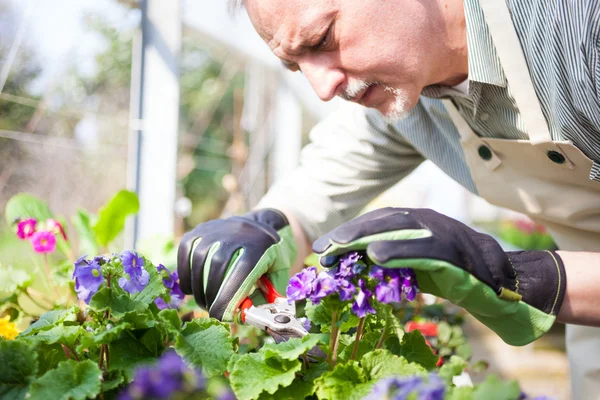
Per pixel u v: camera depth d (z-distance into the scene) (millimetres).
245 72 6875
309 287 905
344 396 869
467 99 1326
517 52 1160
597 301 975
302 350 900
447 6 1175
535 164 1333
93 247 2049
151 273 1076
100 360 978
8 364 883
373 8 1109
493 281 917
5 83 2723
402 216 910
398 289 872
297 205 1624
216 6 4422
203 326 1031
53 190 3109
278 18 1136
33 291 1839
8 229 2705
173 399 891
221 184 7301
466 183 1598
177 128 3092
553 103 1151
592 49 1036
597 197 1312
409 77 1175
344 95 1229
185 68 7188
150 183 3061
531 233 7039
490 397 744
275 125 6797
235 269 1151
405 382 690
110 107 3461
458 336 1938
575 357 1623
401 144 1660
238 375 903
